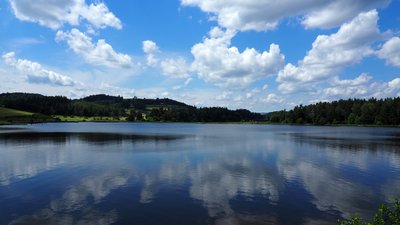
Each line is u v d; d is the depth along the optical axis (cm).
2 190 2922
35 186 3058
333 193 2836
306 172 3762
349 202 2566
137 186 3052
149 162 4462
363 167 4112
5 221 2144
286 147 6631
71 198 2655
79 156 5059
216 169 3928
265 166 4159
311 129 16412
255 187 3025
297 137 9838
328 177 3484
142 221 2138
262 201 2580
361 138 9250
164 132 12719
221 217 2217
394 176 3556
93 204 2492
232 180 3312
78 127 17062
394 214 1526
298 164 4344
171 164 4300
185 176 3506
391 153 5584
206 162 4481
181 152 5666
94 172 3722
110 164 4284
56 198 2656
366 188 3011
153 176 3503
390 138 9256
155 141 8106
